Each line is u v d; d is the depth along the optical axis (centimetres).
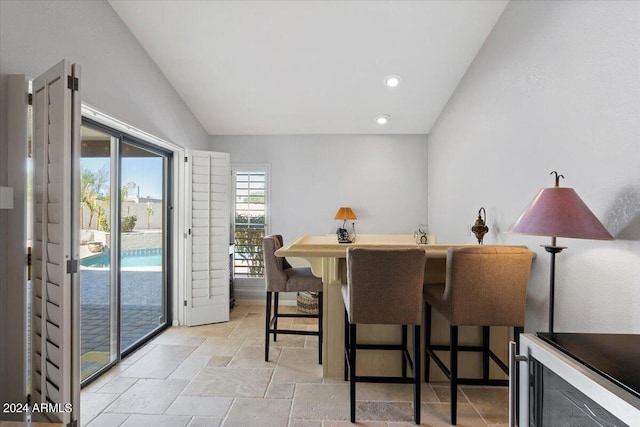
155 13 248
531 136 205
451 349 189
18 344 169
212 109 387
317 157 453
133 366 258
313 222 453
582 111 163
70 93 151
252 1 238
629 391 67
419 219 446
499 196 246
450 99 358
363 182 451
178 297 355
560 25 178
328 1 239
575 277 169
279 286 265
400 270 184
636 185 134
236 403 208
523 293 184
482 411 201
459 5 239
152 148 325
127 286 291
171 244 355
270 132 449
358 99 366
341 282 241
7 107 165
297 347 296
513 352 99
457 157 335
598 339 94
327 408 203
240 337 321
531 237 206
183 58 298
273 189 455
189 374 245
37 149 166
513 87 226
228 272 373
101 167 255
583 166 162
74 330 155
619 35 141
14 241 168
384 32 267
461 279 183
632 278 137
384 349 230
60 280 151
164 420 192
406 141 449
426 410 202
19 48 167
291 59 300
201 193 358
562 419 84
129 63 262
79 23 207
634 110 134
